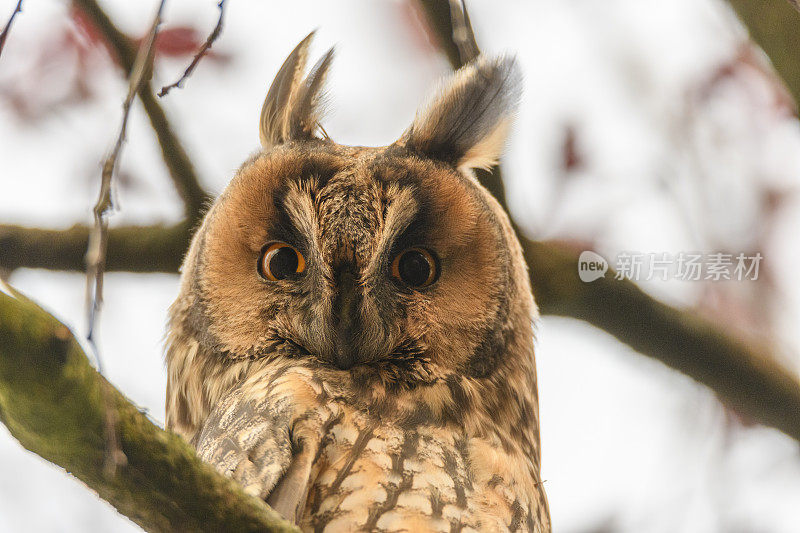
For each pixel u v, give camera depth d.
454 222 7.77
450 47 9.82
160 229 10.12
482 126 8.37
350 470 6.55
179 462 4.60
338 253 7.52
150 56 4.88
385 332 7.53
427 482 6.62
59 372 4.10
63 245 10.11
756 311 11.30
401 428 7.07
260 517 4.73
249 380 7.45
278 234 7.73
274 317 7.70
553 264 10.35
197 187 10.06
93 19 9.85
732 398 10.77
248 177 7.86
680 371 10.75
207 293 7.89
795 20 6.97
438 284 7.78
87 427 4.29
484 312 7.83
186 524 4.66
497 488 6.90
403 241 7.72
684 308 10.67
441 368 7.67
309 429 6.66
